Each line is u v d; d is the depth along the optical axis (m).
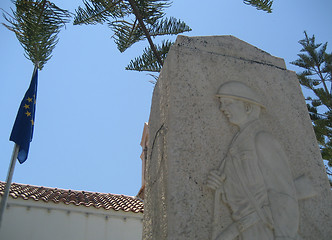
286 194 2.64
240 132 2.84
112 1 5.09
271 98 3.16
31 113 6.93
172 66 3.03
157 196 2.78
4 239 7.51
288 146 2.98
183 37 3.29
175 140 2.68
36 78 7.26
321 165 3.00
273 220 2.52
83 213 8.36
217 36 3.40
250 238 2.44
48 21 4.79
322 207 2.79
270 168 2.72
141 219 8.62
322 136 8.59
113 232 8.30
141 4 5.05
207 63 3.13
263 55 3.48
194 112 2.84
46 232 7.87
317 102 9.06
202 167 2.64
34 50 5.01
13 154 6.57
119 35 5.53
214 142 2.76
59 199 8.62
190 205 2.47
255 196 2.58
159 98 3.21
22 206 7.98
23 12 4.74
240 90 3.01
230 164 2.68
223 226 2.48
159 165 2.84
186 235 2.37
